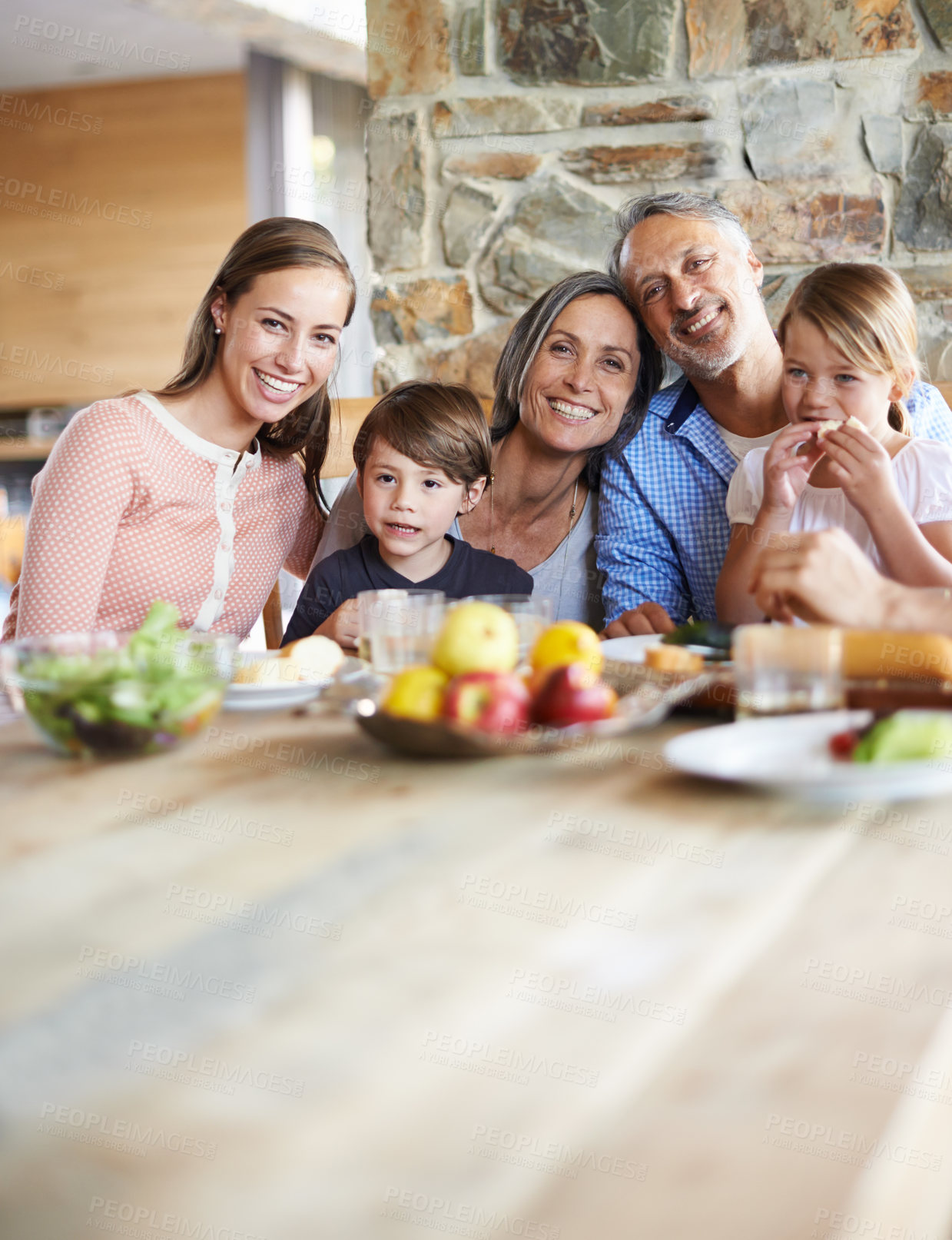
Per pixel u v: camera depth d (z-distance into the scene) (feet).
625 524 6.14
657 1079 1.10
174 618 2.57
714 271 5.71
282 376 4.94
